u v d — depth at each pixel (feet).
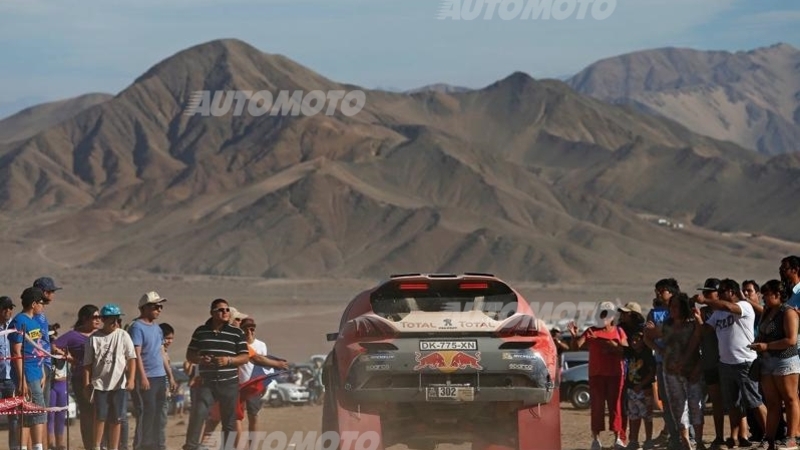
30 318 156.76
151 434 171.32
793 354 149.89
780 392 150.51
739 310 158.20
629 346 173.17
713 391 164.35
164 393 172.24
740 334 160.04
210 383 154.81
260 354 173.99
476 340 125.70
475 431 131.23
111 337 160.35
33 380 157.89
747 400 160.66
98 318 170.60
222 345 154.71
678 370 159.02
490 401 125.49
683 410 160.04
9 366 155.33
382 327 126.31
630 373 172.86
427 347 125.18
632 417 172.86
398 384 125.39
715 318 163.02
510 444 132.26
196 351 154.51
